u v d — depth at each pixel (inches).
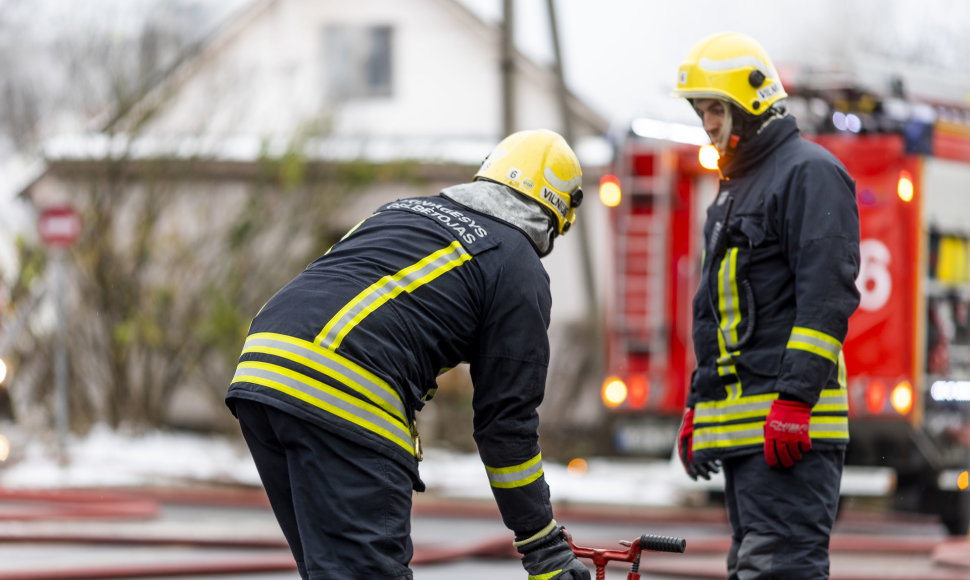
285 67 1067.3
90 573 434.6
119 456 820.6
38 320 928.9
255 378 202.5
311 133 1003.9
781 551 241.3
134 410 924.0
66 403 888.9
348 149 1015.6
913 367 593.3
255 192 984.9
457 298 209.6
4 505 637.3
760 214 247.1
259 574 459.5
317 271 211.6
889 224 595.2
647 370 661.3
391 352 203.9
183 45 1008.2
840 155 601.0
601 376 887.7
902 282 595.2
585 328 898.7
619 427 664.4
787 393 235.0
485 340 212.7
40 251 924.6
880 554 534.6
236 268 962.1
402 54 1223.5
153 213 941.8
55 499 649.0
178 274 941.8
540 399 215.8
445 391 900.6
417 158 1039.0
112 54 978.7
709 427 252.4
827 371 235.5
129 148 932.6
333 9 1200.2
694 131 665.0
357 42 1213.1
